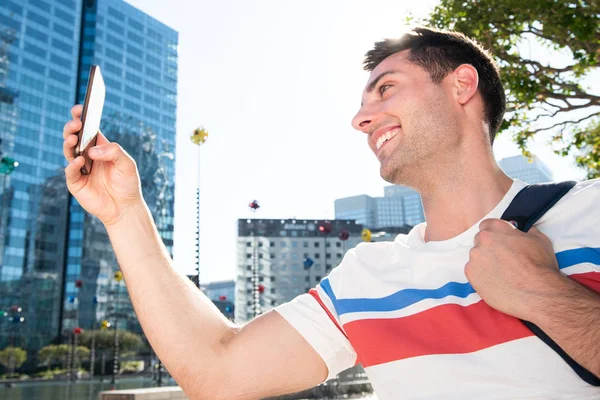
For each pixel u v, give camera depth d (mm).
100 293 76875
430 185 1354
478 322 1122
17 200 71000
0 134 70562
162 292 1366
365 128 1402
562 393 1004
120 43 91812
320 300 1399
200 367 1329
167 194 91938
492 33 7809
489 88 1397
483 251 1084
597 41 7133
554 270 1020
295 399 12859
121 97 89812
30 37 77438
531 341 1048
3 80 72438
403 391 1158
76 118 1294
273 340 1353
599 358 936
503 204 1265
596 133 9391
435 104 1332
